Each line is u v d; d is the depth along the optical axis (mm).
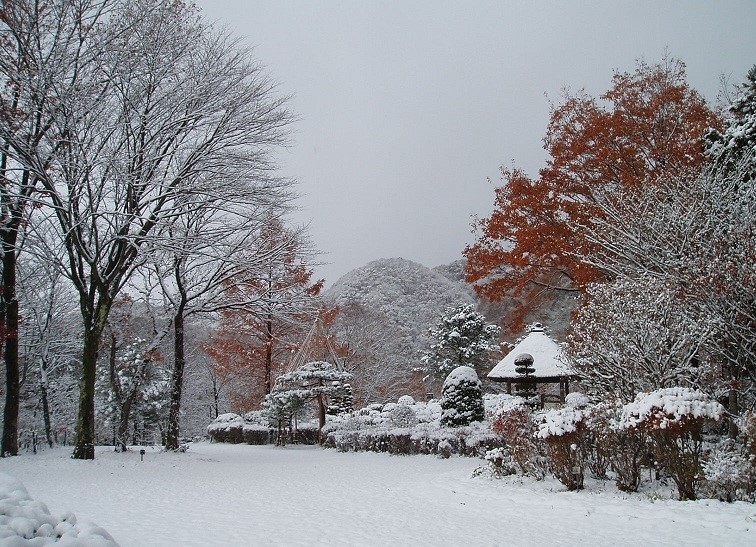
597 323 11492
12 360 17375
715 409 8117
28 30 15727
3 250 16453
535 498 9156
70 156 15852
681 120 18797
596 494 9109
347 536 6926
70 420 28547
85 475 14125
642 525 7148
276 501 9930
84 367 17094
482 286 21047
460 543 6555
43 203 15695
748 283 9508
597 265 13820
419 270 66562
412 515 8406
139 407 28344
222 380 39688
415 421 23219
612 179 18719
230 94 19281
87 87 16344
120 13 17641
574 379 15367
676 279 10305
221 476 14227
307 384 27891
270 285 24328
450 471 13570
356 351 40781
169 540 6539
